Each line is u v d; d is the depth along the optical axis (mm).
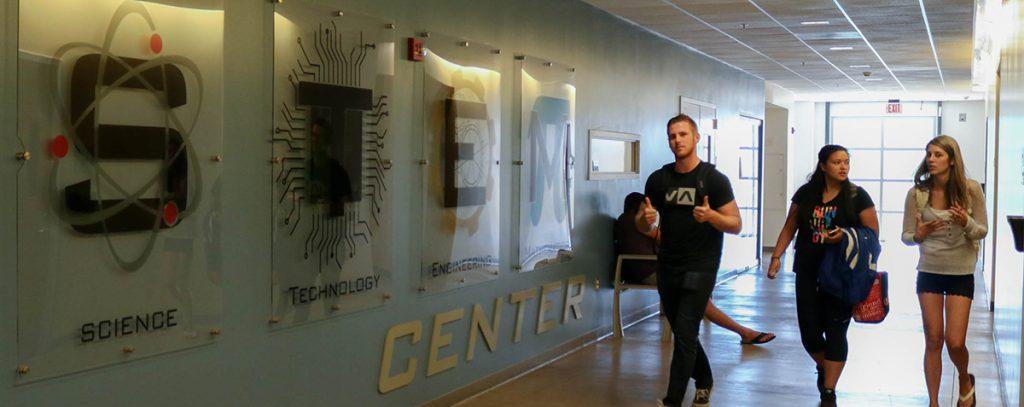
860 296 6168
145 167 3996
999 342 7707
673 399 5984
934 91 20328
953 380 7473
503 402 6645
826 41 11383
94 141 3756
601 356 8336
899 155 24453
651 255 9258
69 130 3650
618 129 9641
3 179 3420
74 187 3684
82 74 3689
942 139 5836
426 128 6102
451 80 6391
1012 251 5676
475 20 6746
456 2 6477
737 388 7164
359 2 5406
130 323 3959
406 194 5918
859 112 24562
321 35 5066
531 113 7570
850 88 19469
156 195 4055
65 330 3674
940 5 8859
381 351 5758
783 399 6816
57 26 3594
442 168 6305
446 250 6383
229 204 4477
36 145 3529
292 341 4965
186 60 4184
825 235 6281
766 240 21797
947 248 5859
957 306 5891
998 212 8281
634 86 10094
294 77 4863
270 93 4707
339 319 5348
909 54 12875
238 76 4512
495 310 7148
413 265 6031
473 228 6738
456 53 6449
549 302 8094
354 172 5383
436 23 6234
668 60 11227
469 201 6664
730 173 14578
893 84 18297
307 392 5094
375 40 5531
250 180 4602
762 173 17328
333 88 5168
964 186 5812
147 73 3979
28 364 3525
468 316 6762
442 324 6410
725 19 9656
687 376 5988
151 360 4086
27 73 3488
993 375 7676
